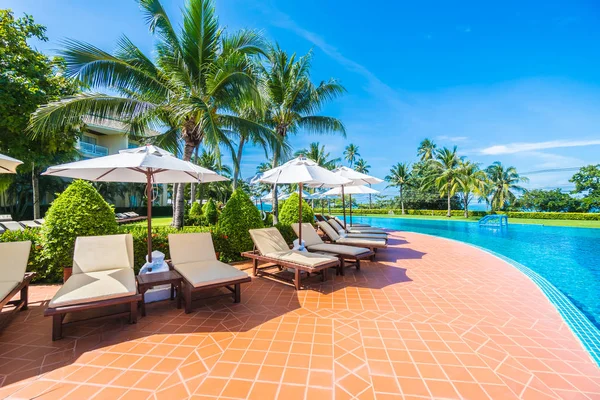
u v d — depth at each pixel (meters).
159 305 4.05
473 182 28.23
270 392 2.18
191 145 7.86
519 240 12.66
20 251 3.87
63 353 2.75
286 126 12.80
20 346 2.88
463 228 18.97
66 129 7.21
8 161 3.85
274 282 5.21
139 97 7.46
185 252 4.77
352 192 11.44
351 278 5.46
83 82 6.18
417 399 2.11
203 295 4.47
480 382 2.30
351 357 2.67
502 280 5.31
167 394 2.16
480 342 2.95
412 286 4.93
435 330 3.23
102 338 3.05
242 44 8.33
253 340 3.00
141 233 5.96
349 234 8.67
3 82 5.81
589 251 9.76
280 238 6.04
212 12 7.30
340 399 2.10
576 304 4.72
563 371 2.46
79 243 4.13
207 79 7.16
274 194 12.23
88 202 5.23
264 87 8.04
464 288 4.81
